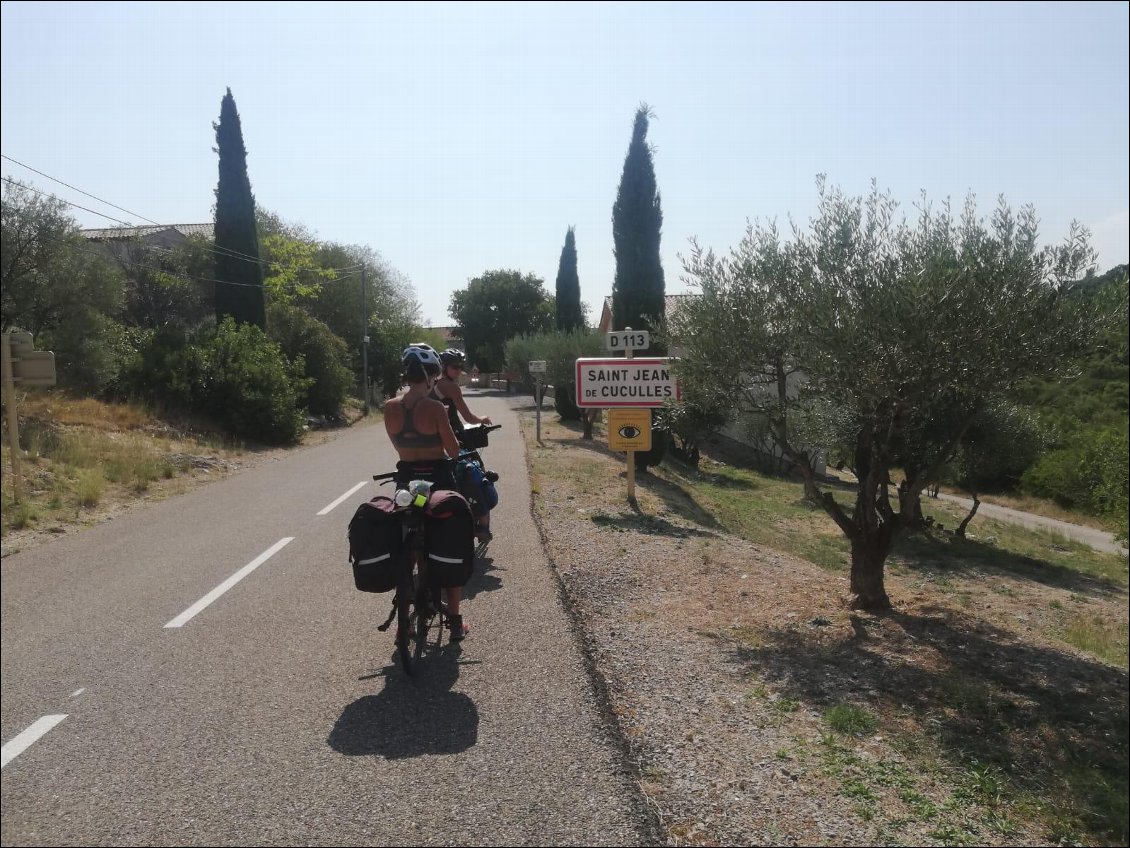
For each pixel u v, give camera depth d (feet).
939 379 20.61
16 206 59.41
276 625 20.93
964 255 20.51
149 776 13.16
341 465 58.18
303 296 152.15
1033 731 17.44
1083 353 20.95
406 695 16.25
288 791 12.64
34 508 36.76
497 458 58.54
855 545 25.75
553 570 25.99
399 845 11.23
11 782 13.03
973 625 25.17
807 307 21.62
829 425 26.05
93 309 63.31
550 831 11.51
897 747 15.42
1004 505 106.01
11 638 20.07
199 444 63.31
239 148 94.53
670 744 14.39
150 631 20.58
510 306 264.31
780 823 12.01
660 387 40.88
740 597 25.32
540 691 16.42
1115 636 33.09
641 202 61.26
